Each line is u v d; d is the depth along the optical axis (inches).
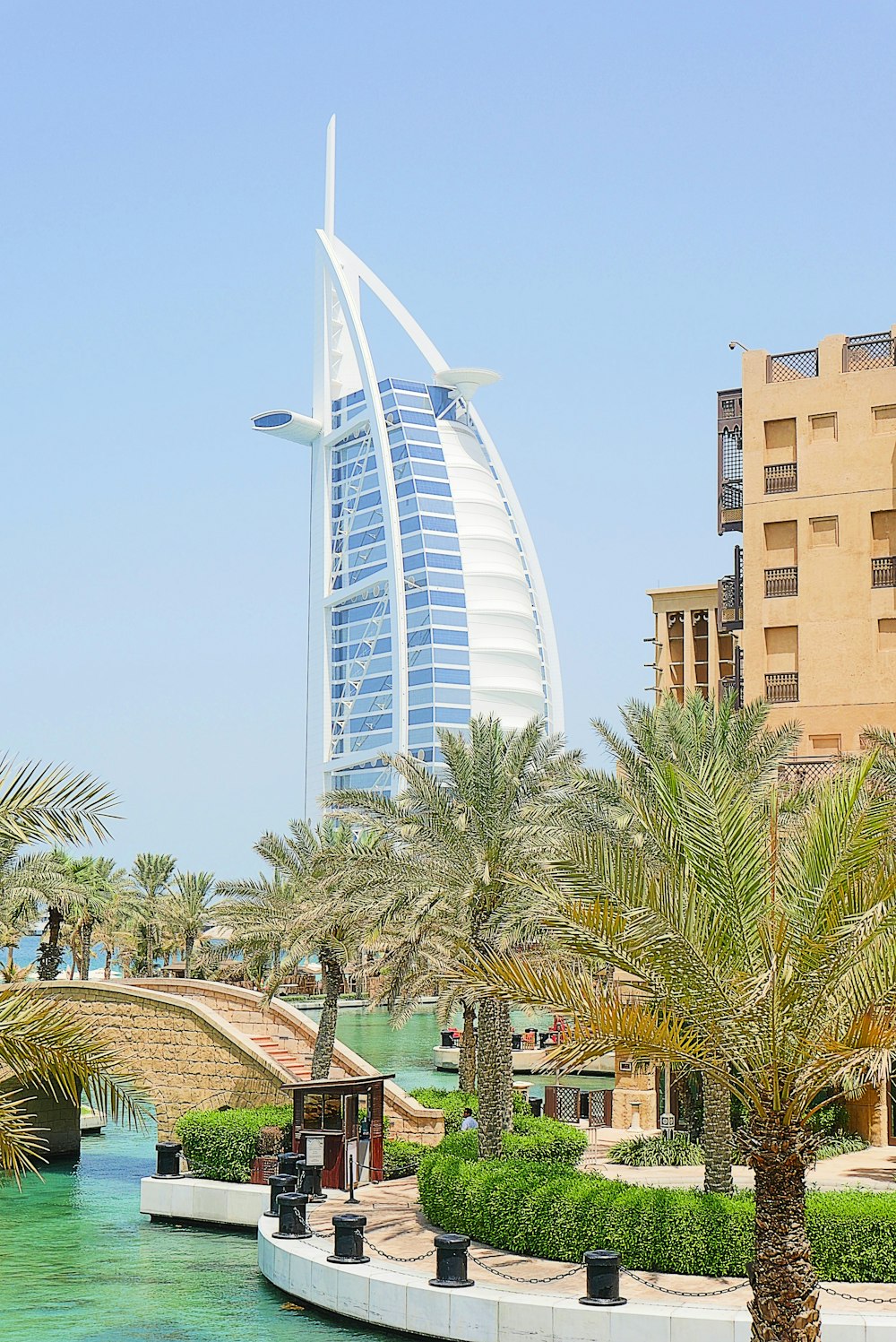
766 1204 691.4
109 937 4222.4
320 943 1595.7
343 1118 1334.9
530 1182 1008.9
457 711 7726.4
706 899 686.5
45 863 2568.9
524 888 1165.7
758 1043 679.7
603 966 842.2
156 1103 1632.6
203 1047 1615.4
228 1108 1561.3
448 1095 1750.7
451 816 1246.3
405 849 1289.4
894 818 741.9
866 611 2076.8
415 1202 1238.9
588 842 701.3
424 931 1368.1
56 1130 1854.1
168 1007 1640.0
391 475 7765.8
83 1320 977.5
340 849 1530.5
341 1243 994.7
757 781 1253.7
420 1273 944.9
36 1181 1657.2
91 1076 611.8
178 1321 971.9
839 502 2108.8
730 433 2308.1
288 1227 1090.7
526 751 1263.5
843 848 665.0
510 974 712.4
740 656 2433.6
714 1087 1094.4
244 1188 1334.9
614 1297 855.7
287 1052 1710.1
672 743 1284.4
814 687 2089.1
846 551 2097.7
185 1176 1423.5
